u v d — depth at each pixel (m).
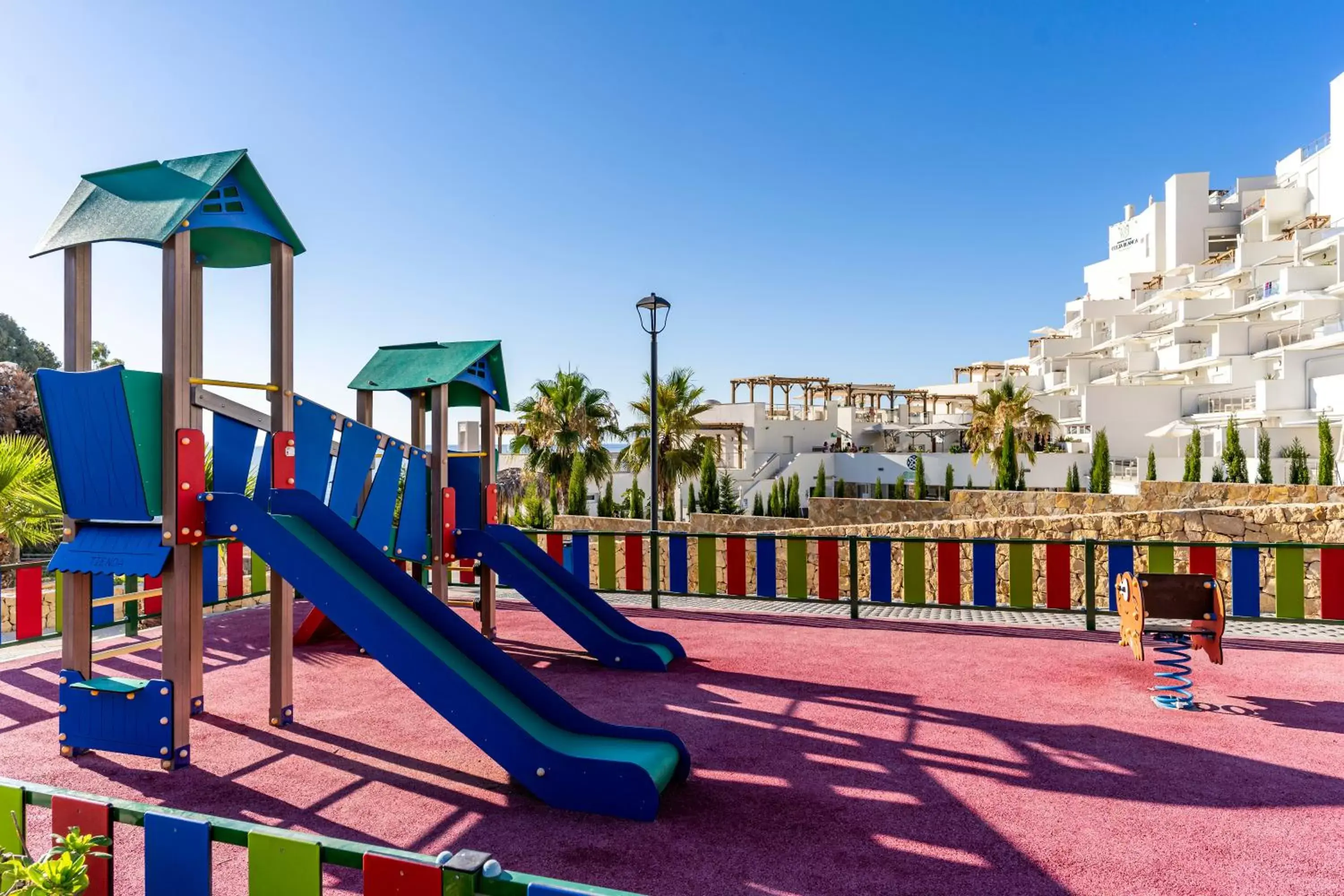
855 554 9.82
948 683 6.76
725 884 3.40
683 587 10.80
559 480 31.00
